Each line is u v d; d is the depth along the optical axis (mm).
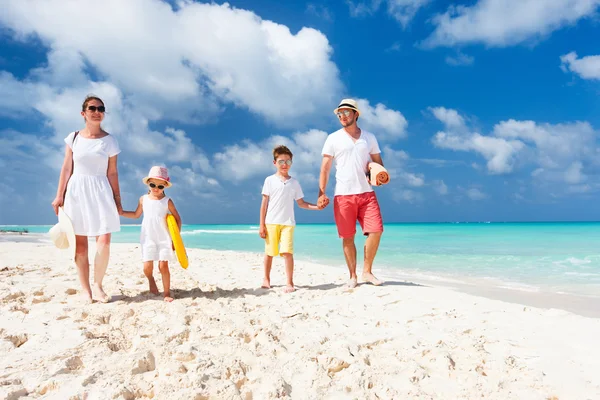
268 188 5309
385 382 2348
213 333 3090
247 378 2352
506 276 7539
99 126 4410
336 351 2740
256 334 3080
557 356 2701
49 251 9742
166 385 2143
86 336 2957
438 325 3451
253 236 26109
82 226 4250
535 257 10922
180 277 6078
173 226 4363
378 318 3680
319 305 4238
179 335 3023
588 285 6527
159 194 4613
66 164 4359
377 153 5379
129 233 30844
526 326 3391
